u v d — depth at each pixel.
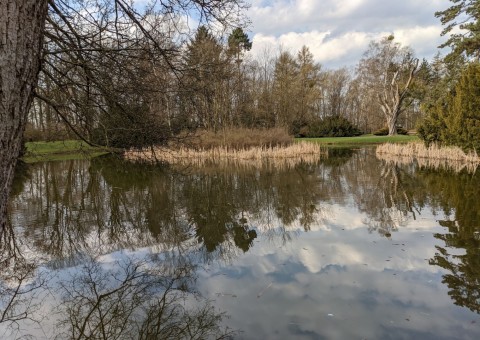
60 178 16.25
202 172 16.88
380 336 3.79
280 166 18.55
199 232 7.73
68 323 4.38
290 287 4.95
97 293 5.09
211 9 3.55
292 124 37.78
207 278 5.38
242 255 6.25
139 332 4.12
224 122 24.09
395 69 37.91
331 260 5.84
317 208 9.36
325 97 52.28
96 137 4.54
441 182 12.52
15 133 1.65
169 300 4.77
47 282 5.50
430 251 6.05
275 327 4.02
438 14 23.34
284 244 6.68
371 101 43.03
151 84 4.14
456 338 3.74
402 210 8.79
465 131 17.39
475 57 23.08
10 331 4.23
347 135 39.62
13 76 1.59
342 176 14.68
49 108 4.30
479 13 21.80
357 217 8.34
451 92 20.28
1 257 6.49
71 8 3.56
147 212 9.72
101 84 3.83
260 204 10.11
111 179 15.51
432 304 4.40
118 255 6.57
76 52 3.52
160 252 6.64
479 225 7.34
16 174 17.52
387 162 18.97
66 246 7.11
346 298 4.59
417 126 21.52
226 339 3.81
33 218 9.31
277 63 37.78
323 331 3.90
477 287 4.79
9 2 1.57
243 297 4.73
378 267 5.50
